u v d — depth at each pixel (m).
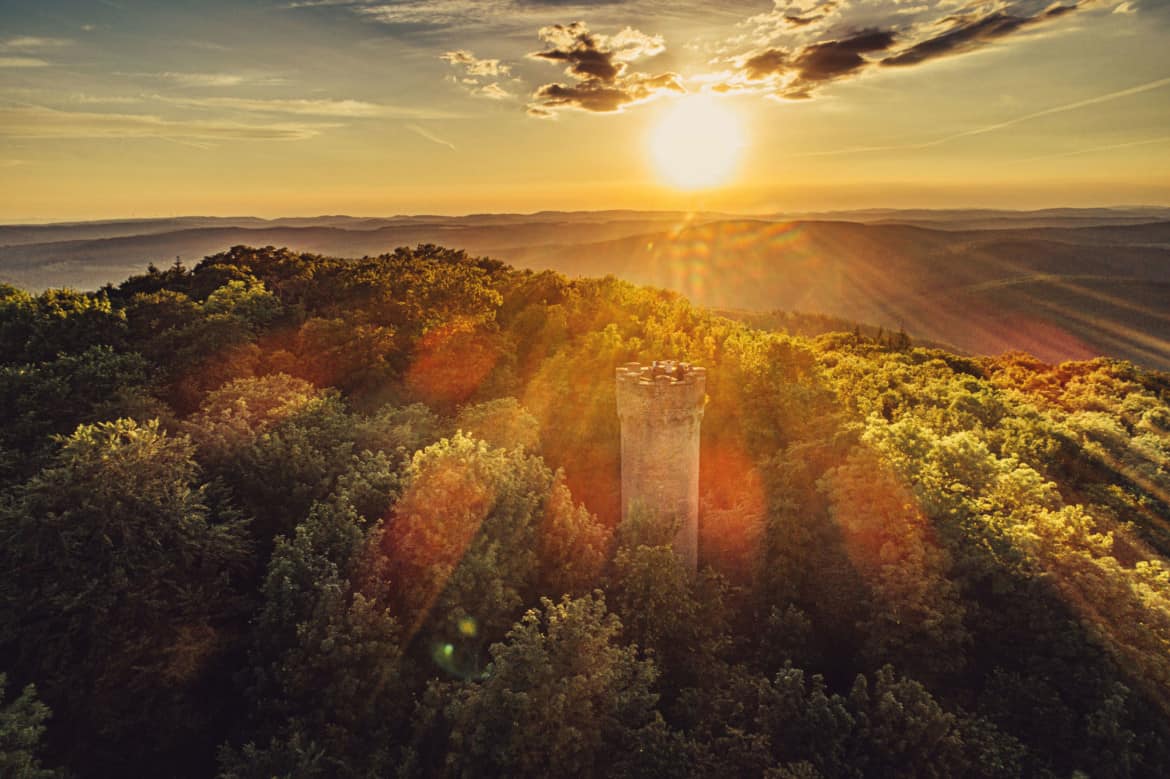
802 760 16.47
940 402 43.19
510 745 15.91
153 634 18.64
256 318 46.88
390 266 68.50
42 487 19.11
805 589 25.12
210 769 19.17
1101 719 17.48
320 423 29.16
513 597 21.70
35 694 15.96
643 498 25.69
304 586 19.28
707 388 38.41
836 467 27.55
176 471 21.20
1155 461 37.16
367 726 18.05
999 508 24.55
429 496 22.19
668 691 21.38
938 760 17.05
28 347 39.09
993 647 21.95
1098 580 20.69
